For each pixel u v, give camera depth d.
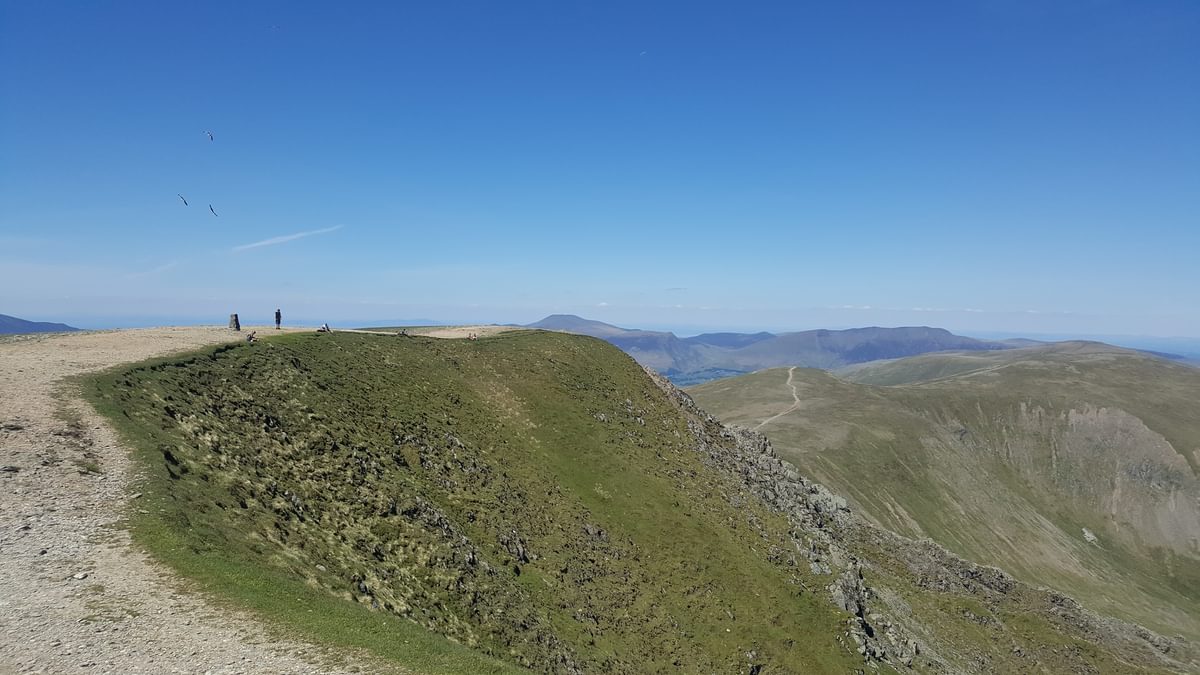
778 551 68.50
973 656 74.88
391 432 54.22
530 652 36.00
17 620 18.27
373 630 23.45
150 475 28.20
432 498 48.41
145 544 23.38
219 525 27.02
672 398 101.62
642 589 53.50
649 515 63.84
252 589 22.88
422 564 37.69
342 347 68.50
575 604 46.75
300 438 44.03
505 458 62.75
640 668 43.72
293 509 33.66
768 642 53.72
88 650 17.48
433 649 23.64
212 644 19.02
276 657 19.30
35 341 50.97
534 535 52.69
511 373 82.25
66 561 21.55
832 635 57.84
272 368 52.97
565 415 76.69
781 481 100.50
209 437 36.09
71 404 33.59
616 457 72.12
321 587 26.14
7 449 27.62
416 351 77.00
